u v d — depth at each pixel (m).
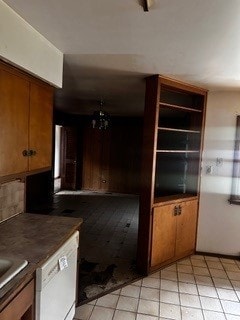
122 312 2.26
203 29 1.54
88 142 7.64
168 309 2.33
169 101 3.96
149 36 1.67
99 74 2.66
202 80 2.76
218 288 2.70
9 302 1.15
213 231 3.39
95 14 1.41
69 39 1.78
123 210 5.68
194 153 3.38
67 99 4.30
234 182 3.27
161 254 3.00
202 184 3.37
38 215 2.24
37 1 1.31
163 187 4.02
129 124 7.35
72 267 1.89
